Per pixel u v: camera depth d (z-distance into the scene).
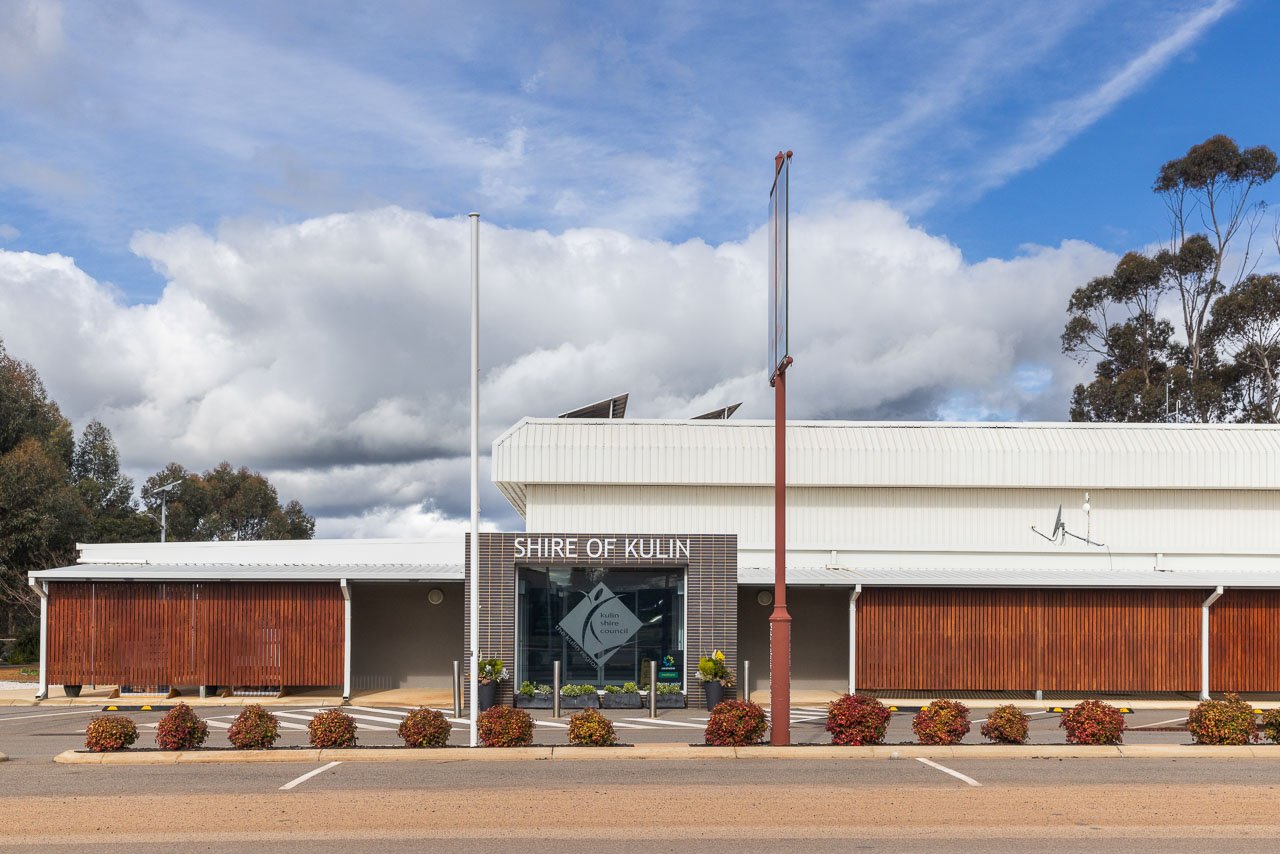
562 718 23.14
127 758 16.17
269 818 12.02
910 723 23.02
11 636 52.44
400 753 16.31
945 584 27.69
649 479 32.16
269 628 28.00
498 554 25.38
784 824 11.72
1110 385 54.47
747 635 31.22
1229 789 13.59
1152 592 27.94
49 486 49.19
